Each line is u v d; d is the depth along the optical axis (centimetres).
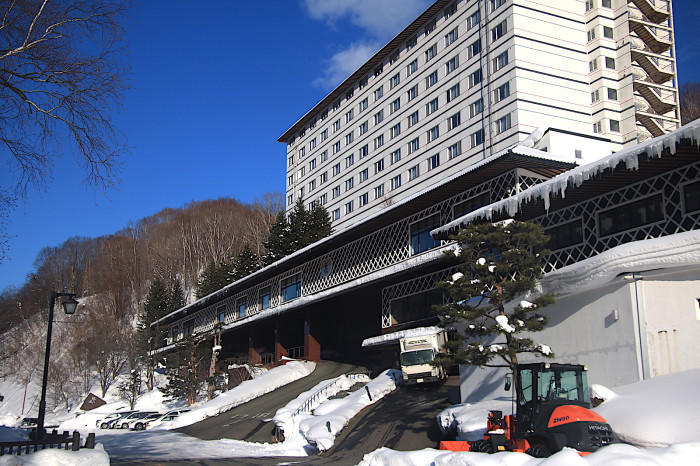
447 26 6656
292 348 6006
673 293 1798
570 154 3847
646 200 2422
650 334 1791
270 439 3203
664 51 6712
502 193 3247
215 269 9012
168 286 10919
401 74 7325
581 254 2677
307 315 5422
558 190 2473
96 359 7538
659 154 2078
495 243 2095
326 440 2542
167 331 9069
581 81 6097
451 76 6512
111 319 8769
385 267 4191
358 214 7888
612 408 1549
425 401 2983
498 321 1892
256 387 4725
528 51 5819
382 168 7500
